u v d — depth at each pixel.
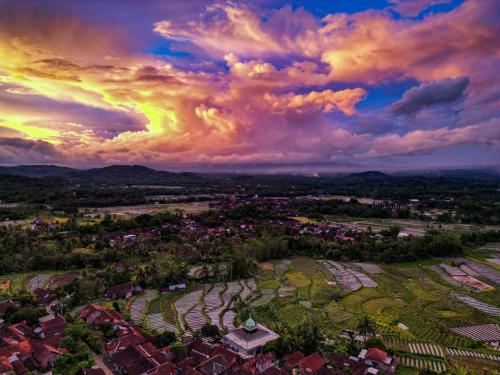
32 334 134.62
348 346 129.12
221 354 119.31
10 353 115.31
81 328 134.62
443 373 116.50
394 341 140.12
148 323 152.62
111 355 122.06
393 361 120.00
